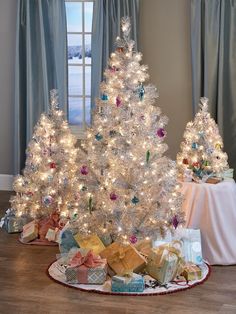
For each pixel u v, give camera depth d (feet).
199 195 11.88
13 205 14.56
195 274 10.80
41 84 18.92
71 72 19.62
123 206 10.96
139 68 11.49
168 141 18.72
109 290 10.22
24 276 11.06
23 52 18.98
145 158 10.90
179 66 18.34
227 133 17.60
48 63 18.75
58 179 13.67
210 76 17.46
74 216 11.84
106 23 17.97
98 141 11.56
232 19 17.13
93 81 18.39
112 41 18.10
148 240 11.38
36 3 18.60
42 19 18.43
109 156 11.19
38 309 9.40
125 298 9.91
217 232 11.78
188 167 12.68
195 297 9.98
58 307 9.50
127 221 10.97
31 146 13.99
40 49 18.72
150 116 11.25
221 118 17.49
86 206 11.48
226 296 10.05
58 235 13.21
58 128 14.02
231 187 12.00
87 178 11.51
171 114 18.60
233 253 11.84
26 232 13.66
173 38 18.28
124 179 11.05
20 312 9.27
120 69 11.50
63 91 18.70
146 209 11.15
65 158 13.75
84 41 19.34
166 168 11.05
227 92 17.47
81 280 10.53
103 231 11.55
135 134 11.08
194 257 11.41
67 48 18.84
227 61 17.34
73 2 19.13
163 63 18.45
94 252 11.28
